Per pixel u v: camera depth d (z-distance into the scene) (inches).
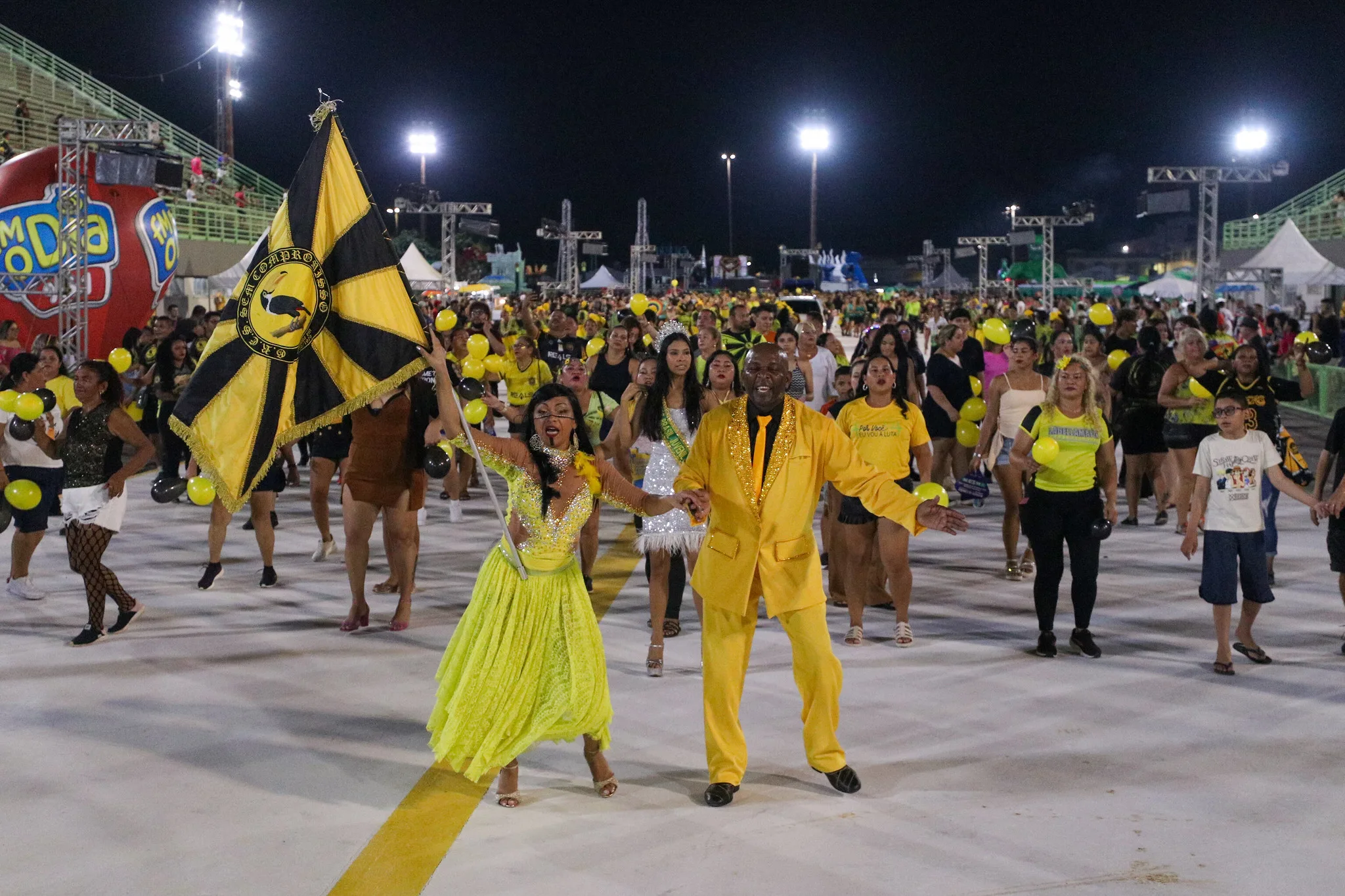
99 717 230.4
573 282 1993.1
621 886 159.9
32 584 333.4
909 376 337.4
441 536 426.6
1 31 1395.2
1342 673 258.2
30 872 164.7
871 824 180.2
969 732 221.5
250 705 237.9
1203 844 172.1
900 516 194.1
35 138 1298.0
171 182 711.7
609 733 219.3
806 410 197.8
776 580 192.5
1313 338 334.0
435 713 194.9
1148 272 3016.7
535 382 482.0
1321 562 371.6
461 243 2625.5
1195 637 289.0
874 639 288.8
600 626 302.5
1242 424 258.5
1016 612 315.3
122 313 808.9
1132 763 204.7
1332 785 194.5
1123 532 425.1
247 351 218.5
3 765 205.3
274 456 219.5
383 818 183.3
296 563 379.2
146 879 162.7
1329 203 1391.5
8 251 760.3
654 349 393.7
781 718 229.8
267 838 175.8
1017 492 351.6
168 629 296.7
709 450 197.5
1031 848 171.2
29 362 325.1
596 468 193.6
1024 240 1637.6
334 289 219.1
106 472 285.3
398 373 212.4
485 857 169.3
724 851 171.2
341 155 222.5
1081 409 269.6
